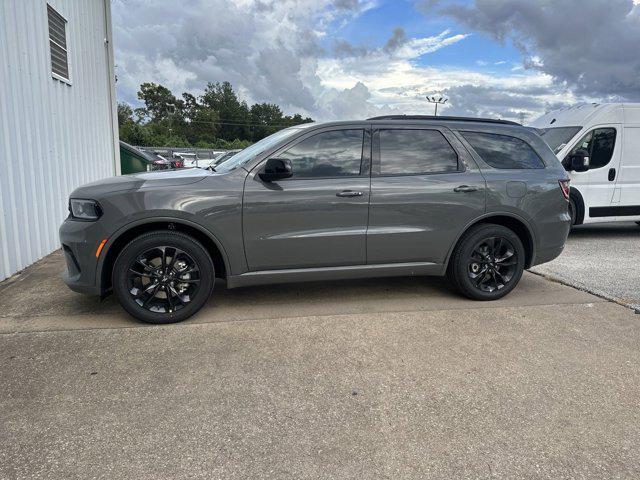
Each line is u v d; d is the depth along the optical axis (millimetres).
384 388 3098
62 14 7496
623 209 8617
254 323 4141
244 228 4121
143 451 2453
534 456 2465
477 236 4699
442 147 4676
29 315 4266
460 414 2822
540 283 5551
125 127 64188
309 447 2510
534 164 4934
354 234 4367
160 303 4113
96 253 3900
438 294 5039
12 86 5695
